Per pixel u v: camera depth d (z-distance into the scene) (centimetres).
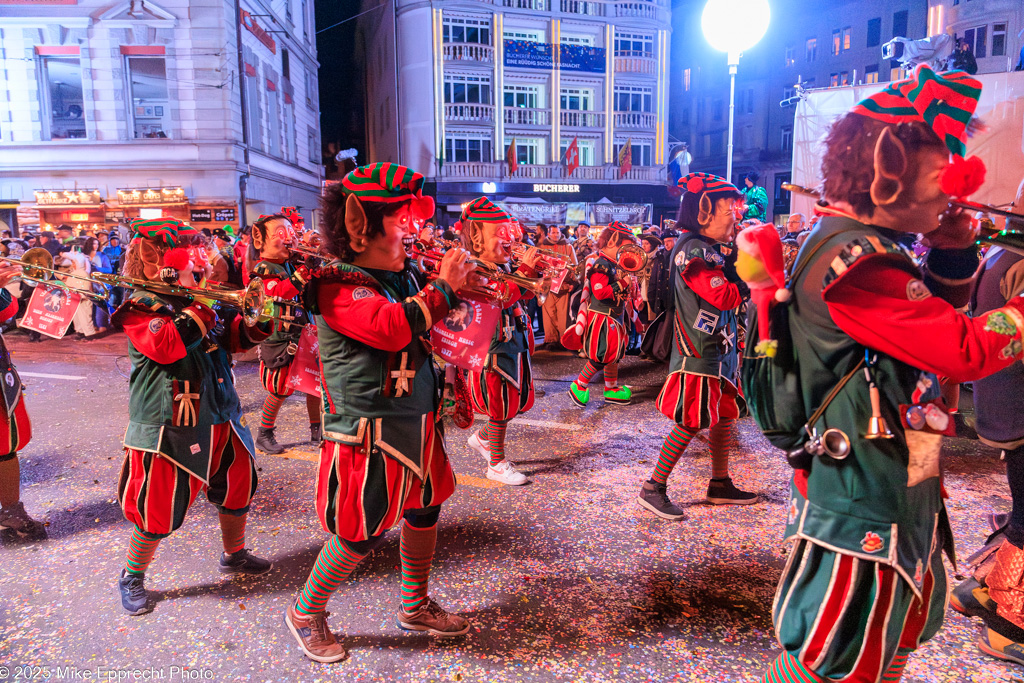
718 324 343
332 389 224
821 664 148
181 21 1811
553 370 810
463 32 2764
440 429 246
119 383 736
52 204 1816
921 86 137
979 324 133
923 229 149
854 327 138
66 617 276
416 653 251
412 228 226
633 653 249
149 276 262
